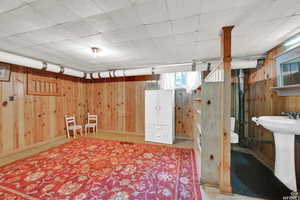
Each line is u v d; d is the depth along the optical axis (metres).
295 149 1.89
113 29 1.86
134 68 4.20
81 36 2.06
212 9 1.45
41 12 1.48
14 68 3.09
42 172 2.23
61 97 4.23
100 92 5.10
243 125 3.34
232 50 2.60
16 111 3.13
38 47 2.47
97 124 5.15
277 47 2.36
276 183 1.94
